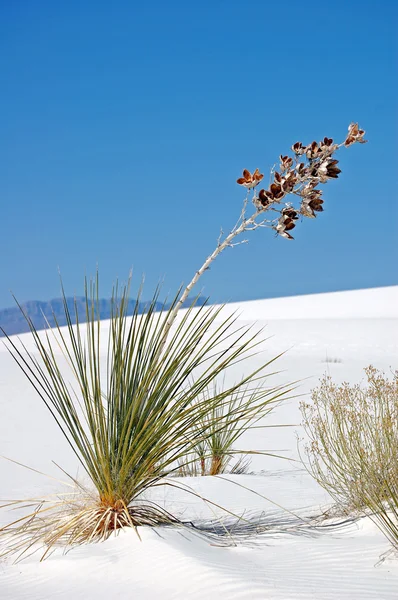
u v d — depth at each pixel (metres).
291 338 32.66
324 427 5.20
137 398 4.29
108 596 2.96
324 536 4.21
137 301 4.53
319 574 3.25
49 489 6.32
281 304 61.66
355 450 4.89
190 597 2.85
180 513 5.15
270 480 7.16
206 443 8.02
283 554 3.67
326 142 4.23
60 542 4.02
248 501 5.91
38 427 10.79
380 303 58.03
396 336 32.59
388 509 4.43
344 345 30.84
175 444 4.36
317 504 5.60
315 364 23.36
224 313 48.97
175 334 4.44
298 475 7.57
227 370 20.22
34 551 3.87
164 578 3.10
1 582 3.28
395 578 3.21
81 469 7.56
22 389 15.89
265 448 9.70
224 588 2.90
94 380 4.43
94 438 4.30
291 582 3.06
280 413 12.69
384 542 3.89
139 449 4.17
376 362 24.69
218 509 5.48
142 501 4.68
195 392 4.40
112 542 3.76
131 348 4.44
